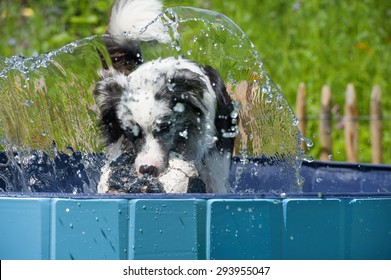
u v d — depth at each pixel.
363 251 4.31
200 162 5.86
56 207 3.94
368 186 6.48
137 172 5.36
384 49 11.80
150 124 5.57
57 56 5.97
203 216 3.92
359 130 10.34
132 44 6.19
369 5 12.52
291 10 12.35
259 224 3.99
